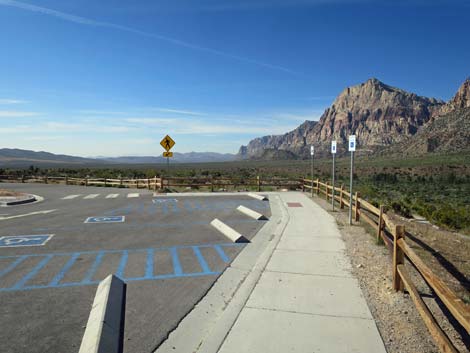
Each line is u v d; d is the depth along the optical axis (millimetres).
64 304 5152
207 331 4336
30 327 4453
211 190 25000
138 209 15164
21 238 9477
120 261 7316
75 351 3916
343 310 4738
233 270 6695
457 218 15844
